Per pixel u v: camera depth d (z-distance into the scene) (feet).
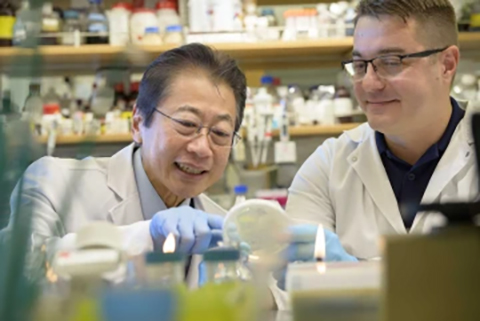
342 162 5.15
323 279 1.52
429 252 1.35
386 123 4.48
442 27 4.39
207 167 4.34
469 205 1.46
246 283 1.73
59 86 7.96
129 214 4.65
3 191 1.61
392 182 4.92
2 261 1.47
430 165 4.78
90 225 2.01
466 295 1.35
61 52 7.77
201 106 4.22
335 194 5.05
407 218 4.73
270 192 7.59
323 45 8.04
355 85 4.56
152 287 1.49
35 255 1.69
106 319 1.43
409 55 4.28
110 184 4.68
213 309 1.50
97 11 8.13
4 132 1.66
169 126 4.27
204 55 4.37
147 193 4.71
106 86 3.41
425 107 4.43
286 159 8.24
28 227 1.55
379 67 4.35
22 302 1.43
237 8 8.08
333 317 1.51
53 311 1.45
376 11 4.31
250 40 8.07
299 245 2.60
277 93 8.54
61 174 2.73
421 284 1.34
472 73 8.11
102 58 7.98
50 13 7.80
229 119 4.35
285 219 2.56
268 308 2.03
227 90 4.35
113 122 7.97
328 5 8.71
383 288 1.37
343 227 4.99
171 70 4.32
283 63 8.92
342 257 2.89
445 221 1.48
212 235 3.21
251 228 2.52
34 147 1.78
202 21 7.98
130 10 8.11
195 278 1.85
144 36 7.95
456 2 7.90
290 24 8.23
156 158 4.39
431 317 1.34
